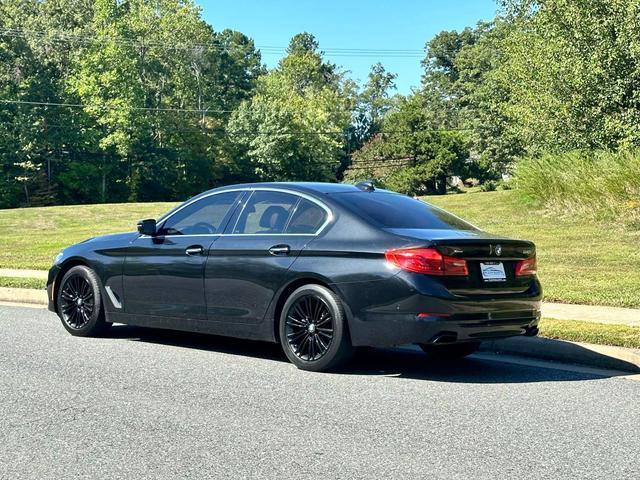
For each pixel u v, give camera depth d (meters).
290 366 7.39
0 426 5.36
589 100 25.41
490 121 69.19
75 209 33.78
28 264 16.55
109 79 67.00
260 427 5.31
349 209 7.23
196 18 78.75
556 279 12.41
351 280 6.83
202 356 7.90
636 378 7.00
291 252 7.25
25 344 8.53
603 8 24.78
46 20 71.31
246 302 7.51
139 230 8.27
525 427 5.34
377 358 7.95
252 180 84.44
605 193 19.83
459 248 6.72
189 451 4.79
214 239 7.86
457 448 4.85
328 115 93.06
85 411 5.73
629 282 11.89
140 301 8.38
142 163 73.00
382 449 4.82
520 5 30.52
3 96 66.06
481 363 7.71
